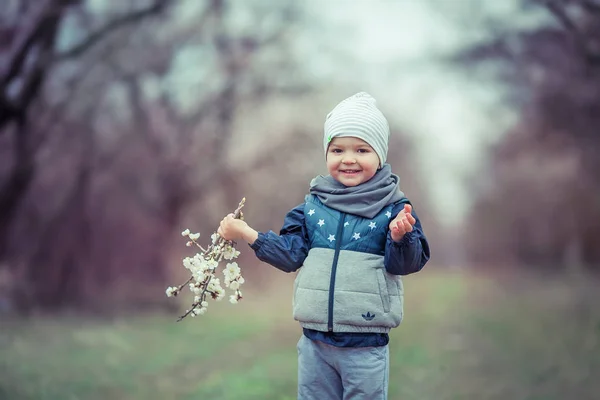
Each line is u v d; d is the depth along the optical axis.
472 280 29.22
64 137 16.11
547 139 20.50
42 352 8.99
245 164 22.62
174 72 17.17
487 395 6.24
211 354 9.05
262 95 19.38
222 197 22.75
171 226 19.36
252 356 8.75
